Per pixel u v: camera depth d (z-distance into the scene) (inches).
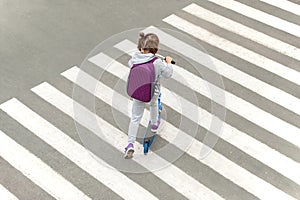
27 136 322.0
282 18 415.2
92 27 406.3
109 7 426.0
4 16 417.4
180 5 428.5
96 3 430.3
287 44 390.0
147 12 420.8
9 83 358.6
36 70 369.1
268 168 301.6
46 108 340.2
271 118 331.9
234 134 321.4
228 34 399.5
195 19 414.0
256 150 311.7
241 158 307.4
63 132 324.2
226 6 427.2
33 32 402.0
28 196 289.0
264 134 321.4
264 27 406.3
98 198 287.6
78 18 414.9
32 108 340.2
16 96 348.8
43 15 418.6
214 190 290.7
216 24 409.4
